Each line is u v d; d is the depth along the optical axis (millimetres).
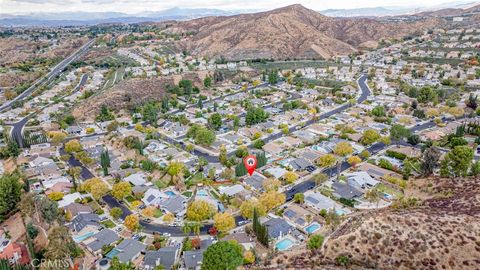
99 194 138625
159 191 146000
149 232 122125
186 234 119875
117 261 102375
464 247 88312
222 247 95188
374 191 136500
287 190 148250
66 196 142500
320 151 185500
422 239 92125
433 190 136375
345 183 149000
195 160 178500
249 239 114688
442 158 164000
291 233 118812
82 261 107062
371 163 168875
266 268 94188
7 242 119812
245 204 125938
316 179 148125
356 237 97562
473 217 98312
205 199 139500
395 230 96125
